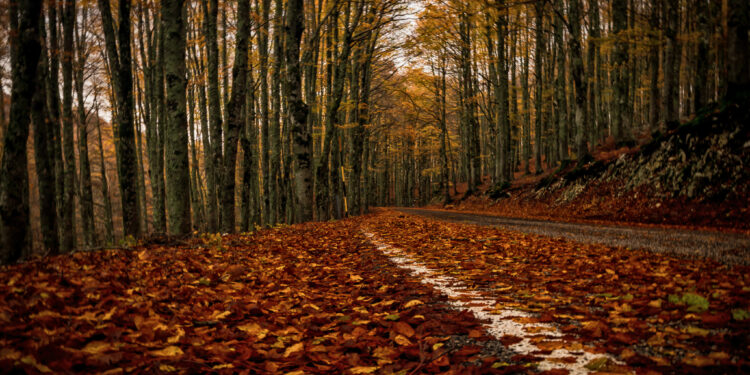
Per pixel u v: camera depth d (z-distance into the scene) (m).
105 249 5.85
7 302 2.41
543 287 3.98
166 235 7.10
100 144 20.56
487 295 3.77
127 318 2.42
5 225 5.18
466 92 29.95
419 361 2.14
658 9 17.28
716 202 10.62
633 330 2.40
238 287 3.88
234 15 17.06
